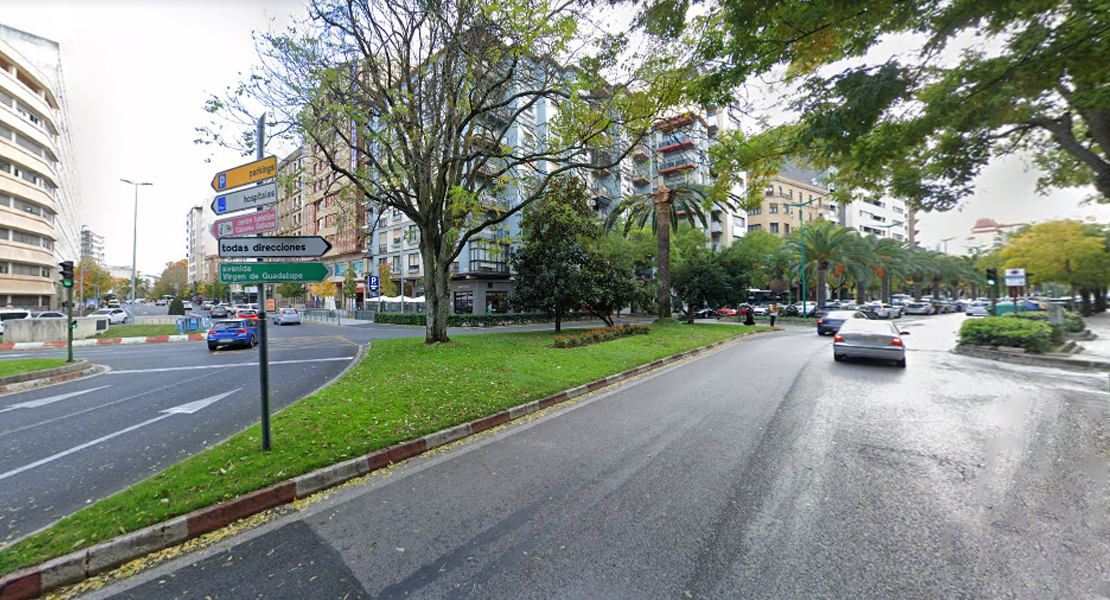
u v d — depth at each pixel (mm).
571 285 16156
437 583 2676
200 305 77125
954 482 3939
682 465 4453
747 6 4930
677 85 6898
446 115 11875
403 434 5242
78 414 6750
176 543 3229
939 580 2588
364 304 43188
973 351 12516
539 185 13492
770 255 40250
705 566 2777
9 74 34656
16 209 36125
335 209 44188
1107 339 15297
